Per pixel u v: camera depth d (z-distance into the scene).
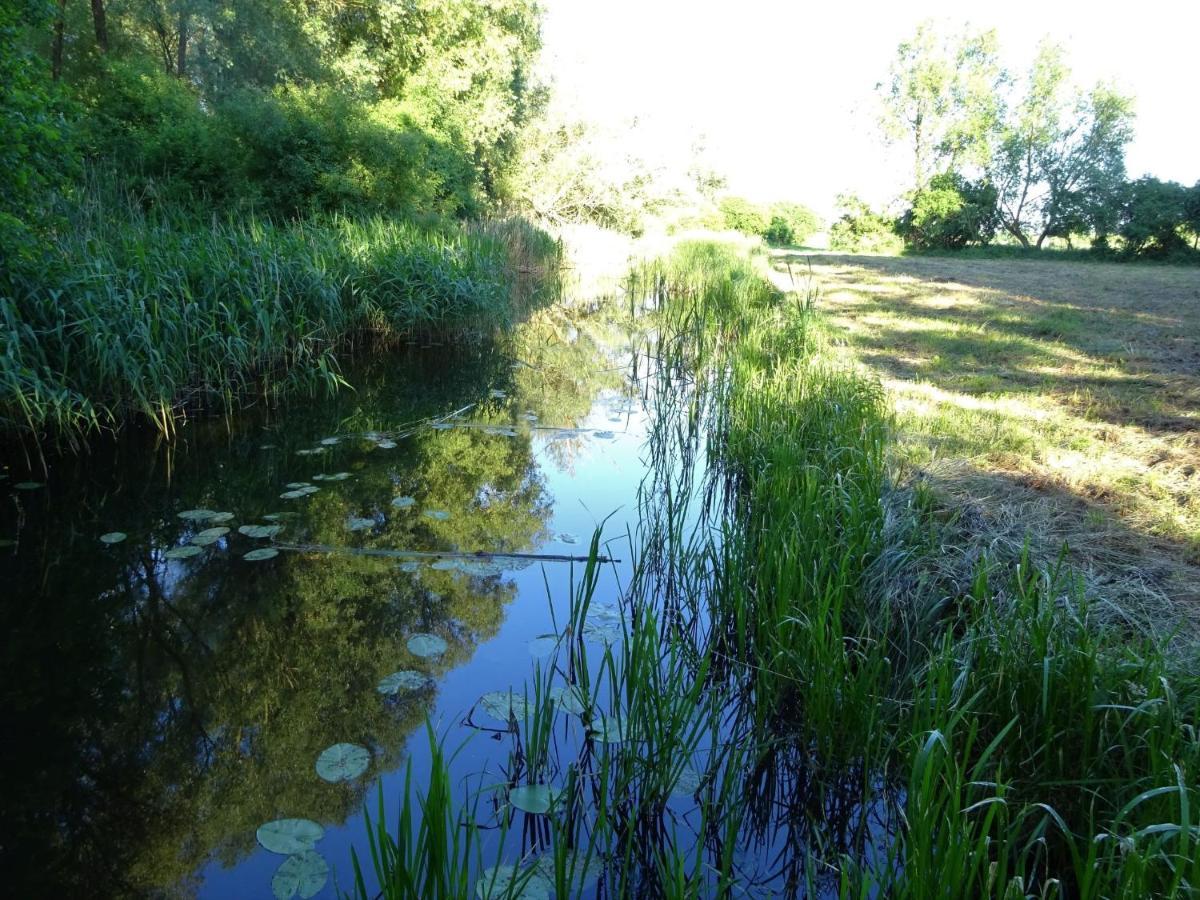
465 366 9.29
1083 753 2.35
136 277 6.36
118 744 2.88
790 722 3.06
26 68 5.41
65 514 4.76
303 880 2.24
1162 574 3.32
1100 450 4.89
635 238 28.53
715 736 2.71
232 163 12.11
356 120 13.28
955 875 1.86
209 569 4.16
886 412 5.62
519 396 8.12
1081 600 2.86
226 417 6.56
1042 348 8.17
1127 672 2.48
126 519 4.73
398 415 7.20
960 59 32.91
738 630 3.32
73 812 2.55
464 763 2.78
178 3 20.17
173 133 11.80
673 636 3.40
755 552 3.94
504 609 3.84
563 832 2.15
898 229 32.38
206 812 2.56
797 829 2.60
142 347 5.97
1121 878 1.86
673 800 2.65
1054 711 2.47
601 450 6.42
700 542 4.53
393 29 18.67
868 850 2.46
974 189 31.16
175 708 3.09
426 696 3.17
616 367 9.47
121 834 2.46
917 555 3.54
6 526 4.57
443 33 19.34
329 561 4.29
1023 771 2.50
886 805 2.58
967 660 2.71
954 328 9.38
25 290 5.50
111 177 9.86
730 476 5.49
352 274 9.12
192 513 4.79
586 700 2.95
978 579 2.98
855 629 3.34
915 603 3.26
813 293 11.75
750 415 5.82
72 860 2.36
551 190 25.92
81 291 5.71
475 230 15.97
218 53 22.28
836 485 4.08
